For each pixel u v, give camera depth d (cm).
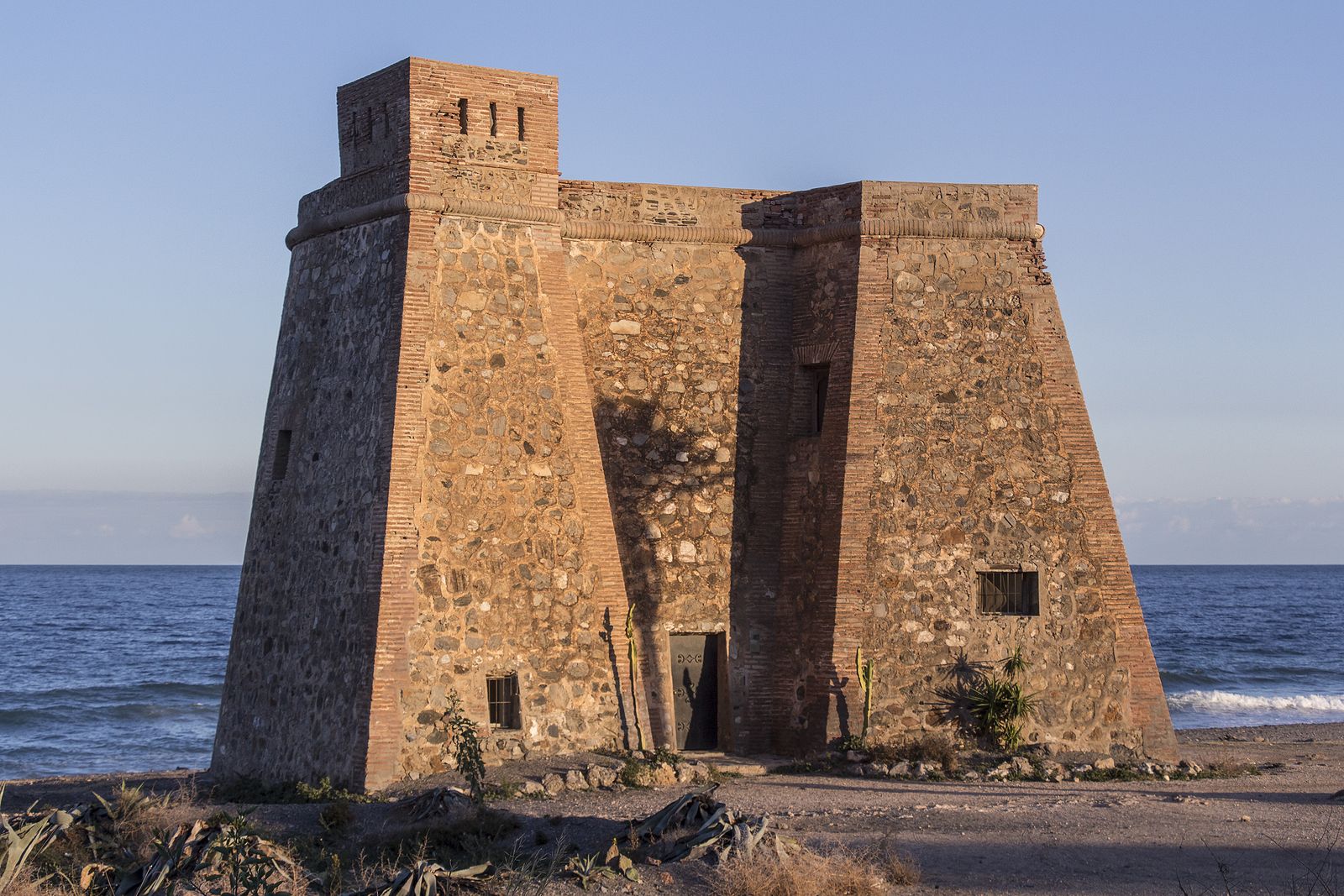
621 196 2750
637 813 2062
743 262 2800
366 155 2575
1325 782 2538
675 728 2669
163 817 1958
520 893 1565
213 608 12362
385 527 2333
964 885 1641
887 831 1925
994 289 2725
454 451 2412
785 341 2800
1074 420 2716
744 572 2720
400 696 2302
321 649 2445
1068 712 2625
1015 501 2666
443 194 2472
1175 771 2555
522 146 2561
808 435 2767
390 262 2464
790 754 2639
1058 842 1856
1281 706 5559
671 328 2741
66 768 4306
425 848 1800
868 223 2698
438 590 2361
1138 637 2677
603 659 2484
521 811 2083
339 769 2317
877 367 2661
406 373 2389
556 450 2502
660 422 2709
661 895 1573
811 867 1612
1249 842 1859
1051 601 2652
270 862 1568
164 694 5844
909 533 2622
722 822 1734
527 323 2514
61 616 11125
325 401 2583
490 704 2400
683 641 2708
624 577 2641
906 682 2578
